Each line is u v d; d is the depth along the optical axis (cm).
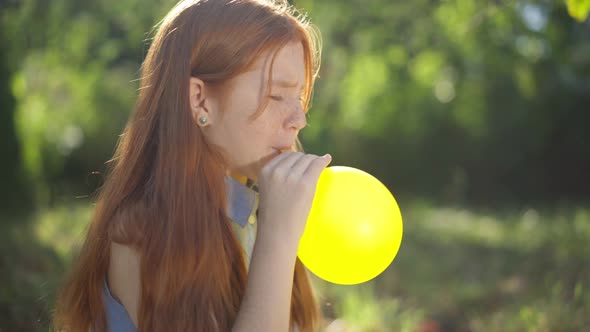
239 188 147
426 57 689
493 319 412
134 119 141
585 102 1257
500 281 511
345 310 408
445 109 1184
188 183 131
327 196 138
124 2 667
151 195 132
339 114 770
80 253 140
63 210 727
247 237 151
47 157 962
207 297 129
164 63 137
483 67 747
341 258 136
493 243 712
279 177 128
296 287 170
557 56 569
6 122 669
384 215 138
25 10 657
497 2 505
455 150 1286
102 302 133
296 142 177
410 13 638
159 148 133
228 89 132
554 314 382
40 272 391
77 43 712
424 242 705
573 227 750
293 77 134
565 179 1297
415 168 1280
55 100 848
